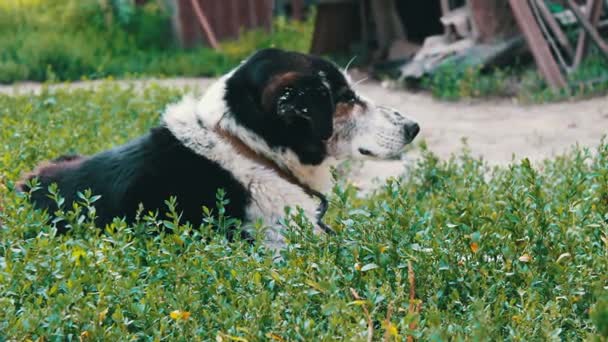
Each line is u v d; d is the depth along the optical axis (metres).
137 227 4.61
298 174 5.35
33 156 6.71
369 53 14.74
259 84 5.05
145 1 17.81
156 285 4.14
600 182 5.21
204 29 17.23
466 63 12.62
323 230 5.13
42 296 4.04
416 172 7.36
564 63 12.10
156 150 5.11
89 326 3.72
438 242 4.35
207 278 4.22
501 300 3.92
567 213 4.75
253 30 17.45
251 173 5.06
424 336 3.50
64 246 4.29
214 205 5.00
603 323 2.95
